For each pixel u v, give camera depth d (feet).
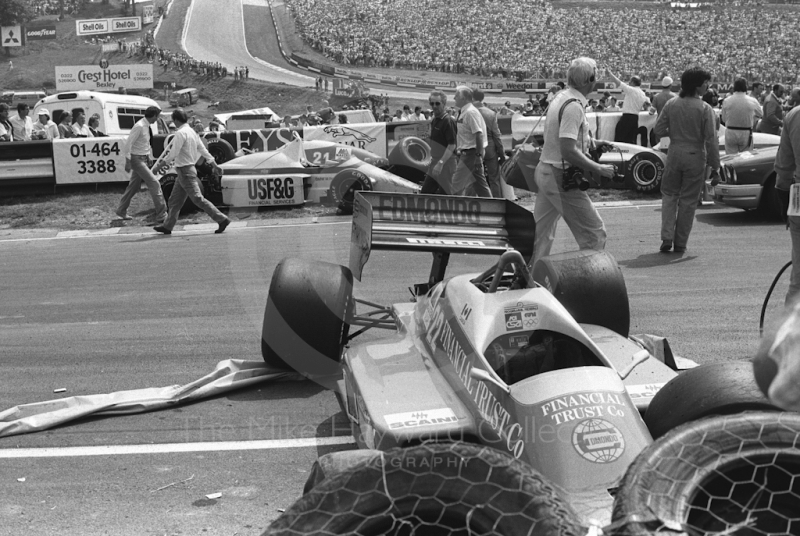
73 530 11.95
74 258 35.24
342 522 7.23
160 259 33.83
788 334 6.41
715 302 23.66
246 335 22.16
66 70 229.86
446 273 17.20
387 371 12.81
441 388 11.94
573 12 325.42
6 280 31.04
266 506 12.57
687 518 7.17
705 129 29.48
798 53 284.61
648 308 23.29
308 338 16.52
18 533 11.89
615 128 55.47
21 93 226.58
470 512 7.12
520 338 11.66
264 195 28.09
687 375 10.59
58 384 18.67
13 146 51.29
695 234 34.60
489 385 10.64
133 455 14.65
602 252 17.11
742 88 44.57
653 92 175.32
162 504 12.73
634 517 6.97
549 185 20.98
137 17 387.75
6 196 51.57
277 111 249.34
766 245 31.58
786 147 19.92
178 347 21.27
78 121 61.31
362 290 23.15
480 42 306.35
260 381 17.85
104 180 52.26
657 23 313.12
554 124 20.93
